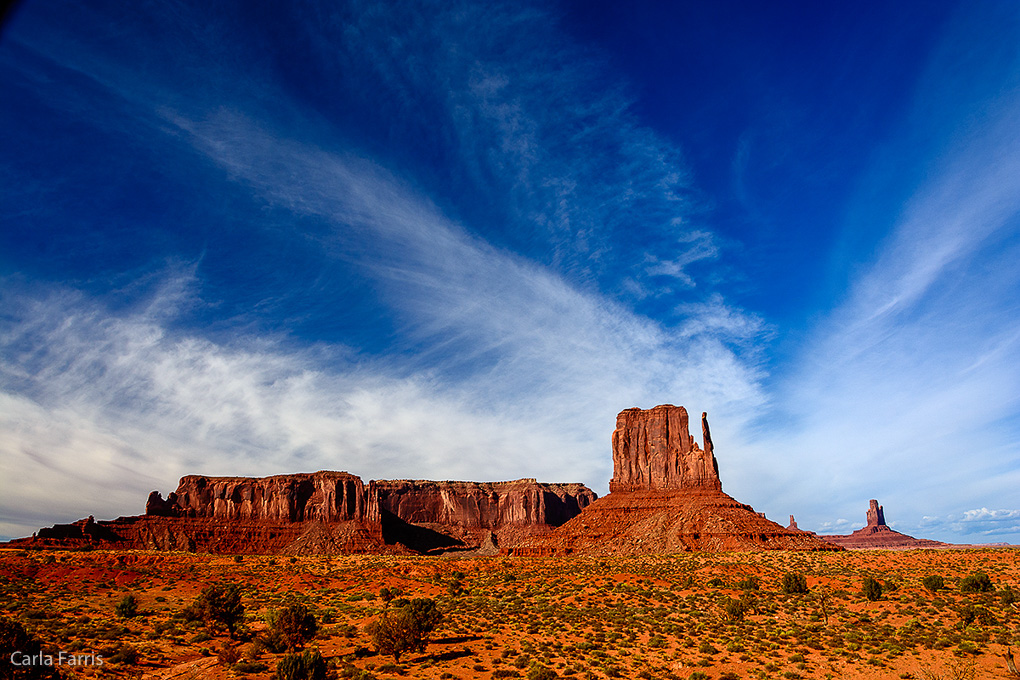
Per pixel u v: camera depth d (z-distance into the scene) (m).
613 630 64.31
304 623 56.12
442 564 142.12
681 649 55.69
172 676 47.88
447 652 55.94
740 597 80.38
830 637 57.81
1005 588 82.75
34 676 41.31
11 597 82.25
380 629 54.12
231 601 61.91
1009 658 45.25
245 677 47.59
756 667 49.03
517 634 63.84
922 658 49.72
